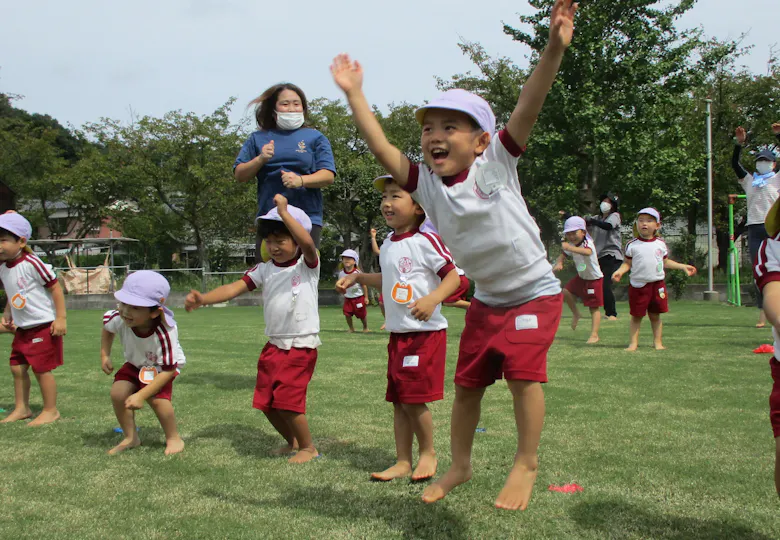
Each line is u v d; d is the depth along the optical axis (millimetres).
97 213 30625
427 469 3146
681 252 23109
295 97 4523
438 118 2375
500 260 2451
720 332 9344
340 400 5043
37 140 30828
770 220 2238
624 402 4645
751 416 4195
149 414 4695
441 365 3297
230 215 28078
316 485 3023
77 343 9688
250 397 5242
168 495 2893
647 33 19031
